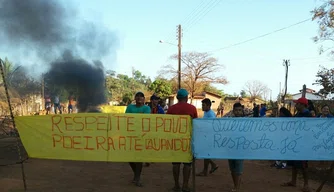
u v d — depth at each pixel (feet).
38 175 23.53
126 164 28.73
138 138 18.86
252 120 18.90
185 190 20.12
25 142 18.58
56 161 29.12
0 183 20.51
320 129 19.11
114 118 18.86
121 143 18.81
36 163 27.81
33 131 18.66
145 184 21.90
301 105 23.00
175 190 20.40
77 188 20.31
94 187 20.66
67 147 18.74
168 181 23.11
